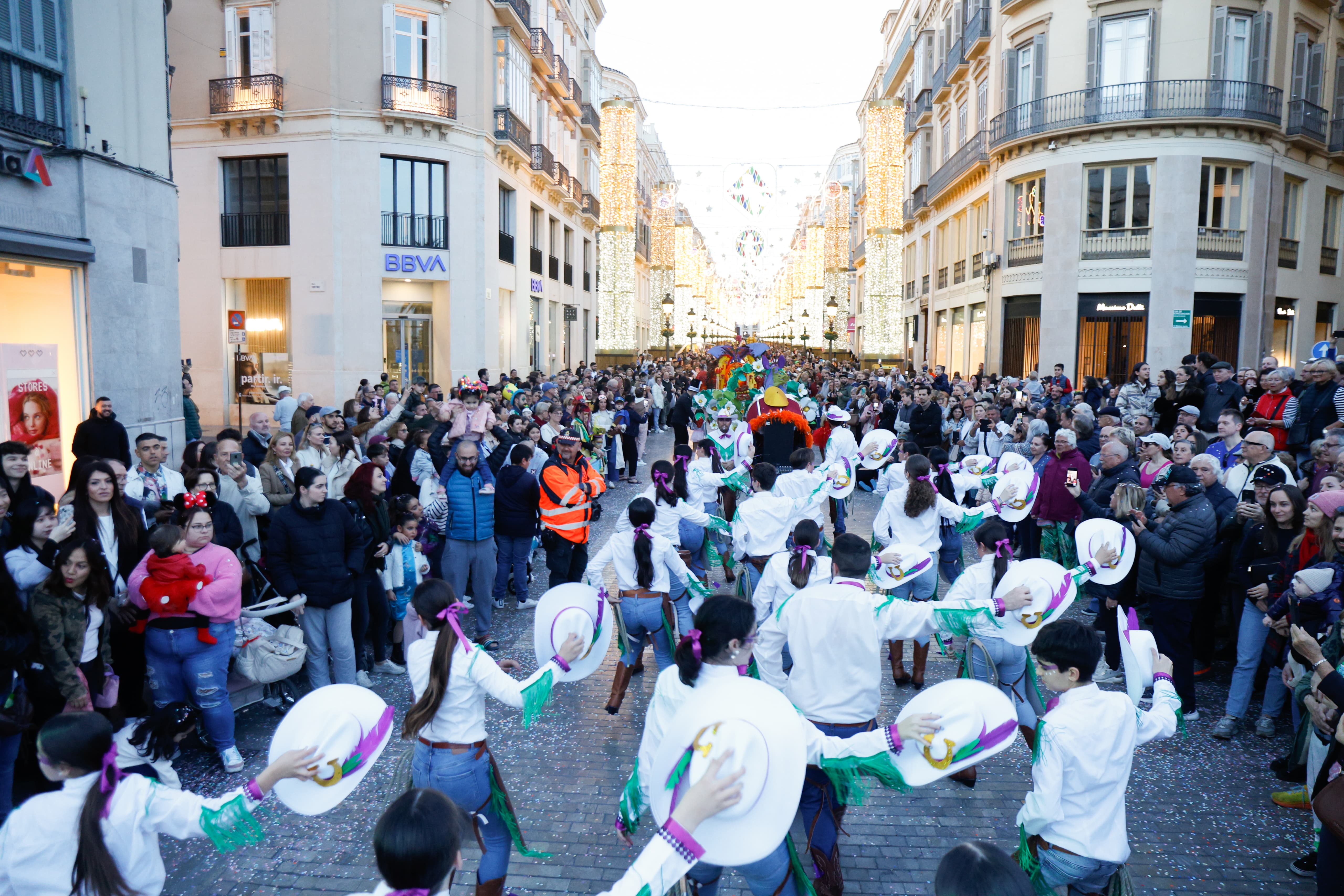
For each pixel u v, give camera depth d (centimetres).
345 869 442
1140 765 560
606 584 909
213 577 529
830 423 1712
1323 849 367
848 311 6166
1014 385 1919
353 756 305
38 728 461
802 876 340
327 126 2208
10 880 275
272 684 641
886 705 648
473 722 377
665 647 629
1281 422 994
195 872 437
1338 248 2670
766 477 722
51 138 1015
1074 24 2303
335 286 2244
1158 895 420
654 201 6338
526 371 2959
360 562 639
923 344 3809
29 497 525
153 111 1229
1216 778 542
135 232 1173
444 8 2284
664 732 344
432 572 815
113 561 558
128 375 1163
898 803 509
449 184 2353
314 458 813
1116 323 2317
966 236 3069
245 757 561
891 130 3884
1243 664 592
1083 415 1039
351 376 2273
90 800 278
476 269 2420
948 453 1614
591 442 1444
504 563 895
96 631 484
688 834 223
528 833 472
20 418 989
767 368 1994
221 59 2242
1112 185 2305
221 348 2317
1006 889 200
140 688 559
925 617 417
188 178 2284
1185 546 597
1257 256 2289
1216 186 2272
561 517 855
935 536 708
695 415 2119
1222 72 2186
